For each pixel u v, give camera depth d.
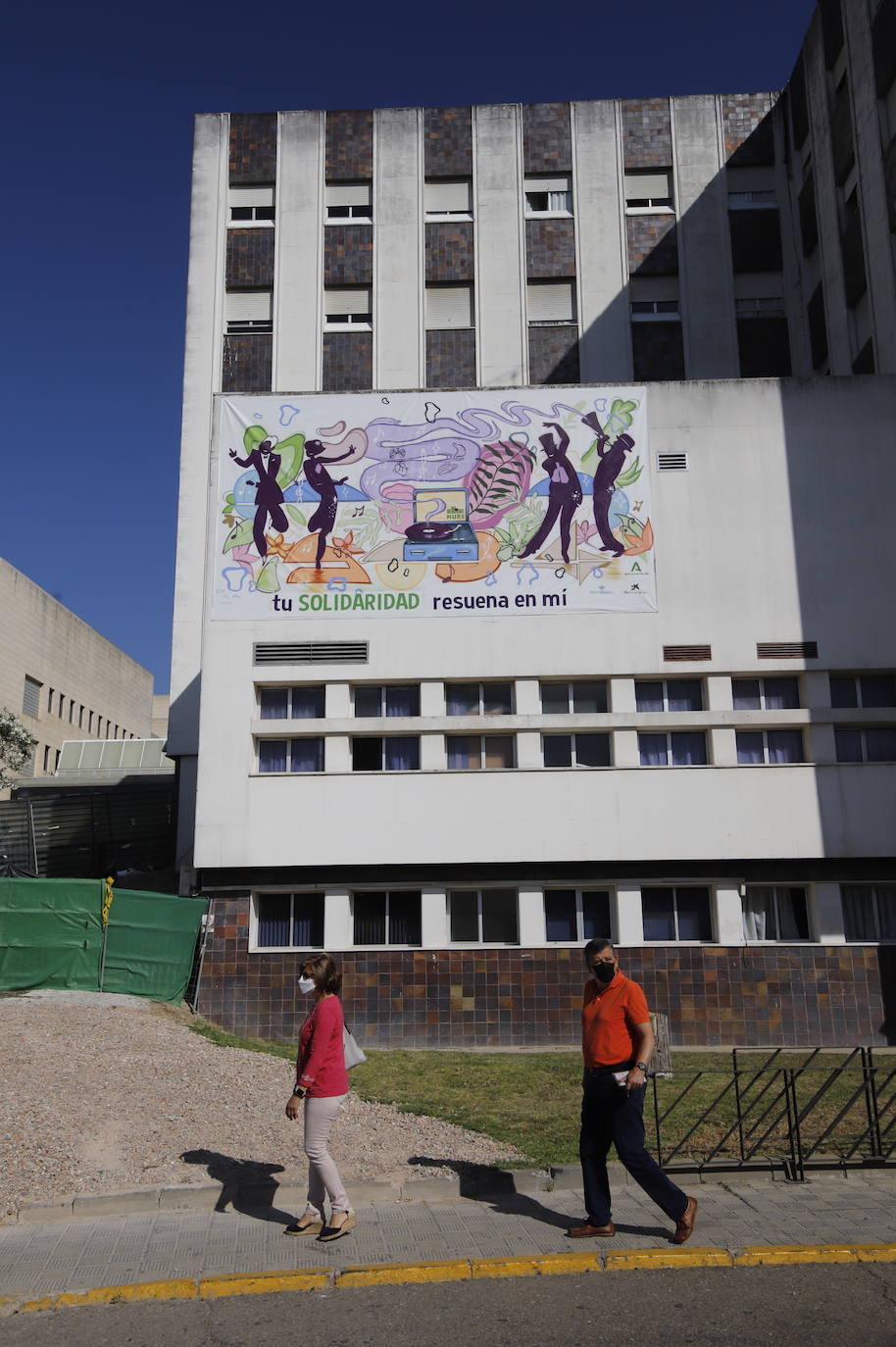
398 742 21.28
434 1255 6.96
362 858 20.41
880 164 27.23
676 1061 17.30
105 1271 6.73
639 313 33.91
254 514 21.81
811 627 21.31
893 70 26.55
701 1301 6.24
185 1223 7.70
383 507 21.80
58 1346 5.66
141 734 70.50
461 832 20.48
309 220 34.34
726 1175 8.82
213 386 32.97
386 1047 19.73
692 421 22.19
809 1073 15.47
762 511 21.80
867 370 28.42
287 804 20.64
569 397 22.30
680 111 35.06
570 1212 7.96
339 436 22.11
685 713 20.91
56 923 19.19
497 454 22.02
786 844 20.33
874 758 21.02
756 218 34.28
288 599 21.47
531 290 34.03
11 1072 11.48
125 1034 14.45
